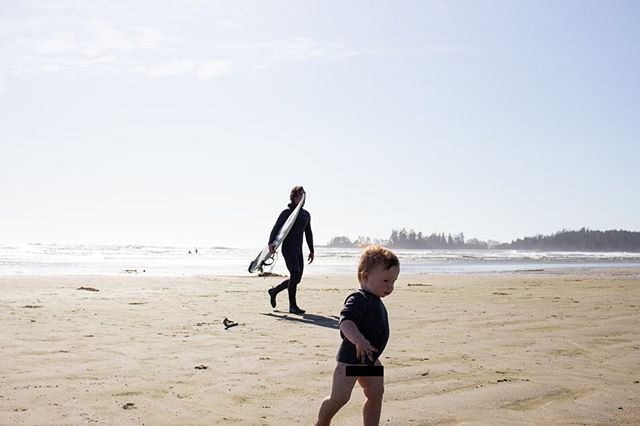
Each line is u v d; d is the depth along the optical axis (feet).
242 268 105.29
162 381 16.03
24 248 289.12
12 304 32.60
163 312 30.53
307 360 18.94
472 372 17.70
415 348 21.43
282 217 32.45
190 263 133.69
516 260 207.72
